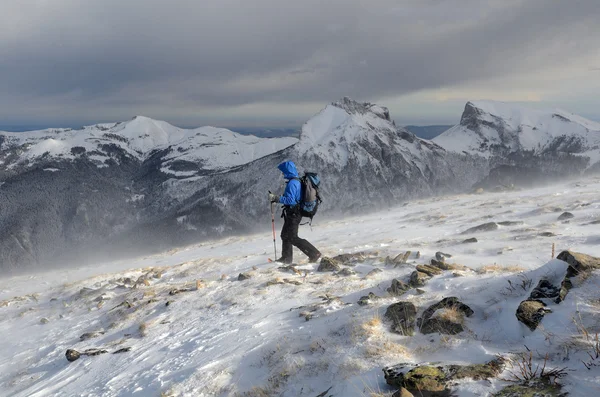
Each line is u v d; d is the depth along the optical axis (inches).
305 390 168.2
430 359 168.2
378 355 176.9
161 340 284.7
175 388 197.8
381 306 239.1
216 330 273.7
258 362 206.5
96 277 673.0
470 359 160.4
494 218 685.3
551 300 187.5
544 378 128.0
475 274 284.8
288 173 443.5
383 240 609.6
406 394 134.0
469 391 131.4
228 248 891.4
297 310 273.6
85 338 343.0
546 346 153.7
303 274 392.5
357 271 376.8
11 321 485.4
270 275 401.7
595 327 154.1
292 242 452.4
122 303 413.7
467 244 447.8
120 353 277.4
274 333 239.0
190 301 364.2
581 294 180.5
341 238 751.7
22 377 294.8
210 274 509.4
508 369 142.1
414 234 644.1
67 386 248.7
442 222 741.3
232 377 198.8
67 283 685.3
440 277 288.5
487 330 186.7
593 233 402.0
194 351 244.1
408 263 371.9
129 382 225.3
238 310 307.7
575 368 131.3
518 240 428.8
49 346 352.2
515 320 181.6
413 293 263.3
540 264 312.0
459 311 205.2
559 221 532.7
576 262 203.6
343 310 249.3
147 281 526.0
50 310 494.0
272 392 174.7
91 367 267.7
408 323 208.1
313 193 442.0
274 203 467.8
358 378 161.0
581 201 713.6
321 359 188.4
